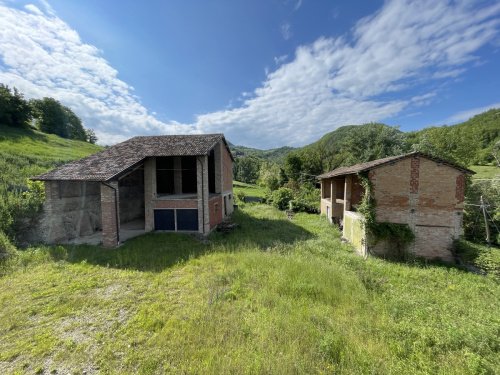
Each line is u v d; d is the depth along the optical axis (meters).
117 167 13.31
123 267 9.83
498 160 21.44
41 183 14.94
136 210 20.16
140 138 18.61
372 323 5.81
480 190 15.55
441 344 4.91
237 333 5.39
